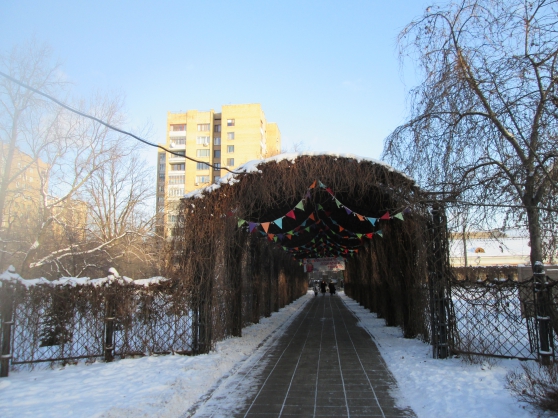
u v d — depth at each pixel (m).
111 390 5.69
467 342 7.38
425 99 6.94
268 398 5.78
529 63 6.46
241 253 11.81
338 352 9.16
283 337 11.71
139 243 16.92
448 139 6.88
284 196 8.52
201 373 6.77
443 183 7.07
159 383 6.00
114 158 15.65
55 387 5.88
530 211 6.80
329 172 8.09
